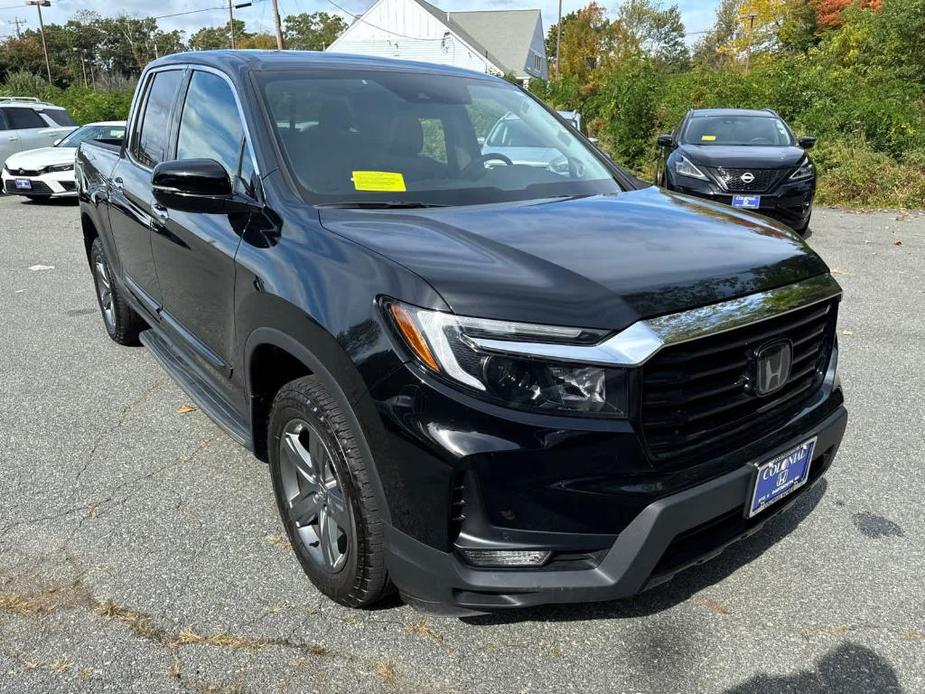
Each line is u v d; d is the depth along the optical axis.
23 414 4.05
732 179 8.77
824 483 3.36
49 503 3.14
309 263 2.33
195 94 3.48
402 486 2.01
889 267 7.73
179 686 2.15
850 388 4.47
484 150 3.27
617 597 2.02
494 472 1.90
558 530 1.95
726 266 2.28
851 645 2.35
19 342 5.30
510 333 1.90
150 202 3.60
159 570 2.68
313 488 2.47
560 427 1.89
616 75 20.19
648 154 15.80
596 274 2.10
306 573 2.58
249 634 2.36
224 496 3.21
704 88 18.41
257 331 2.54
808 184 8.87
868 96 15.77
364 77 3.33
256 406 2.75
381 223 2.48
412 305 1.99
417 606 2.16
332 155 2.87
